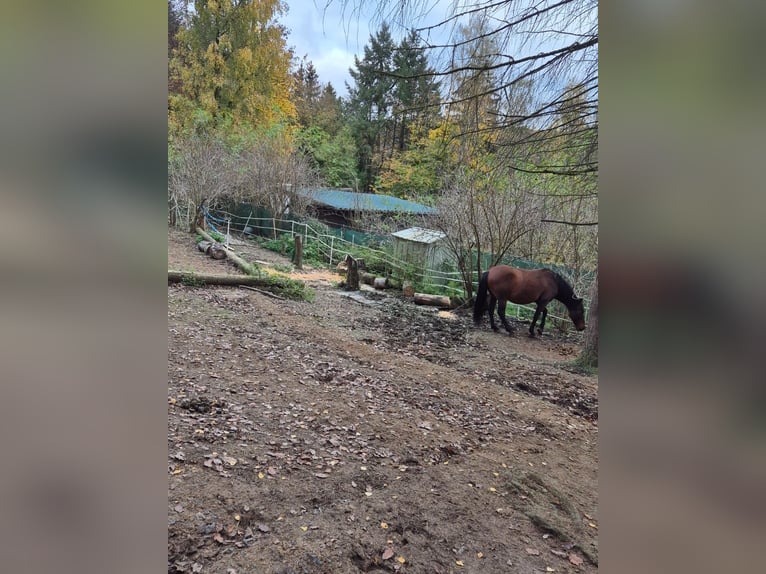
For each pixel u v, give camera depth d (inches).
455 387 170.7
